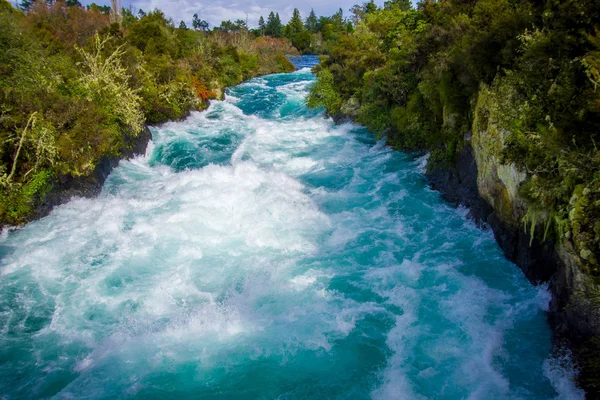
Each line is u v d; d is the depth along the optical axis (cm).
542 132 819
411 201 1400
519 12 1116
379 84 2102
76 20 4050
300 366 773
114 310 923
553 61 874
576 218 688
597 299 637
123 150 1770
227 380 746
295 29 10100
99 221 1281
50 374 763
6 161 1304
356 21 3919
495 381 717
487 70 1132
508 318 853
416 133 1733
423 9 2459
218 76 3669
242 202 1398
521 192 864
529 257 923
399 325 861
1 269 1052
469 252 1085
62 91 1658
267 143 2122
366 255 1114
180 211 1331
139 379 748
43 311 920
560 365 722
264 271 1056
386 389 719
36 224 1265
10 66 1476
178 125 2458
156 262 1093
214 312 916
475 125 1186
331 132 2291
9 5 3206
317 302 942
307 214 1341
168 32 3619
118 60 2014
